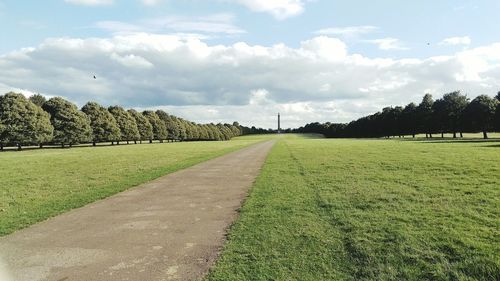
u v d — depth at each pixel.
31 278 7.27
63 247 9.16
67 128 83.00
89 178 22.77
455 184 16.41
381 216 11.14
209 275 7.23
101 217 12.30
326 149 49.91
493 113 79.69
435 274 7.04
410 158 29.42
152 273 7.42
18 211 13.45
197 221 11.51
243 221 11.14
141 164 31.88
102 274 7.42
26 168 29.70
